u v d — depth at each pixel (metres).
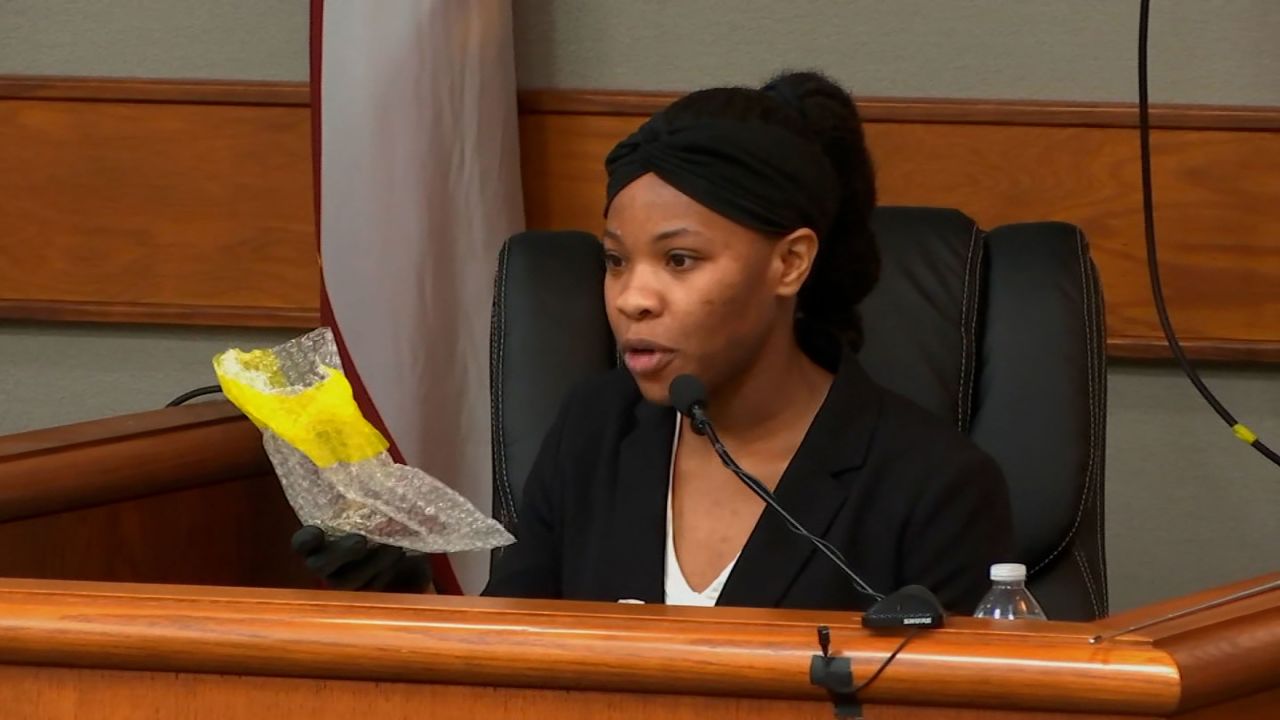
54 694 3.20
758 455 4.77
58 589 3.33
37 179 8.80
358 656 3.04
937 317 5.88
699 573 4.68
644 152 4.40
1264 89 8.03
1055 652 2.88
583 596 4.83
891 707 2.94
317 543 4.32
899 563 4.61
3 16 8.76
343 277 7.51
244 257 8.73
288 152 8.63
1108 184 8.10
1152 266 6.89
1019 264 5.96
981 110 8.10
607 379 5.30
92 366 8.96
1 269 8.88
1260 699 3.04
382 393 7.50
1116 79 8.10
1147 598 8.35
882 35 8.21
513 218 7.74
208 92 8.59
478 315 7.61
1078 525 5.65
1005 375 5.79
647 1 8.32
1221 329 8.12
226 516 6.51
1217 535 8.30
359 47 7.43
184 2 8.64
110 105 8.71
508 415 6.07
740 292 4.41
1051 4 8.09
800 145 4.50
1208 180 8.05
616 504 4.89
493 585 5.15
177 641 3.09
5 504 5.58
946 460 4.68
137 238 8.78
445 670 3.03
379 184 7.45
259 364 4.64
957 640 2.94
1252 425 8.20
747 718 2.99
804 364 4.84
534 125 8.38
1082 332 5.81
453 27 7.49
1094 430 5.71
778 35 8.27
